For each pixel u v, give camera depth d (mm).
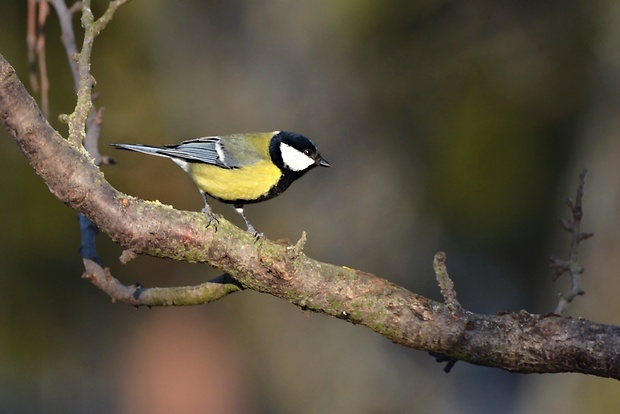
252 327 13508
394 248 14008
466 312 4617
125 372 13250
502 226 15117
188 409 12852
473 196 14836
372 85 13914
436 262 4637
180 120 13047
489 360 4551
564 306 5348
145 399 12930
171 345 13164
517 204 14906
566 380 12555
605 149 12773
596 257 12469
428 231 14836
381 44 13961
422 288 15000
